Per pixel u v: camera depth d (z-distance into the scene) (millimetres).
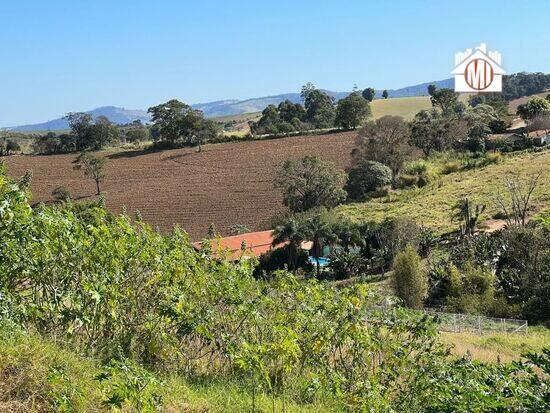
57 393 4254
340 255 43094
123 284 6387
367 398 6359
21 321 5625
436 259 39375
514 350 18203
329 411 6188
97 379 4293
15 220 5555
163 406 4836
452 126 79625
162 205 76875
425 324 7645
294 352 5703
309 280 8188
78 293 6023
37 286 6094
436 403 5750
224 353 6480
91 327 6062
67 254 5969
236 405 5617
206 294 6922
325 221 44344
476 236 41062
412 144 79812
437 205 57750
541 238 32125
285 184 67688
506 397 4945
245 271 7484
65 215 6410
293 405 6066
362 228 45562
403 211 57844
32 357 4570
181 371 6422
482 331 23516
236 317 6824
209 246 7703
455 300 30812
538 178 58812
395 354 7352
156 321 6398
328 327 6820
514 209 46469
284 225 43562
